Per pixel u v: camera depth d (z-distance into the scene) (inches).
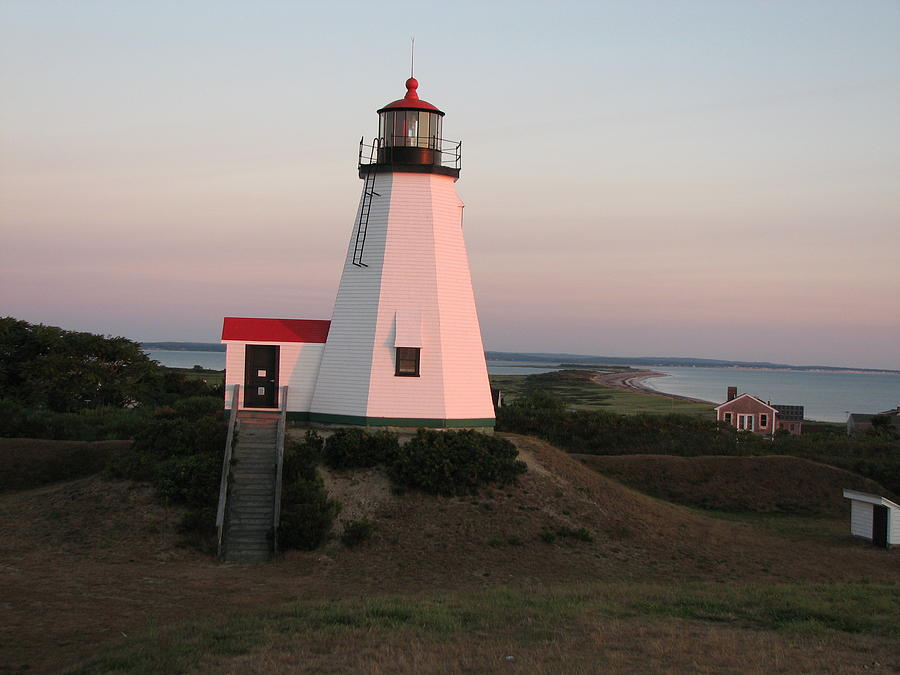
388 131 1429.6
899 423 3590.1
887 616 806.5
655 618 789.9
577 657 645.9
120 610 836.6
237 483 1176.8
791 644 695.7
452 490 1213.7
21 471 1437.0
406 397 1364.4
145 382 2539.4
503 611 802.8
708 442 2023.9
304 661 633.0
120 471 1261.1
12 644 720.3
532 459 1368.1
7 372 2269.9
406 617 781.9
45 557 1039.0
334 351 1407.5
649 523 1268.5
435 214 1412.4
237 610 848.9
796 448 2066.9
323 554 1079.0
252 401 1423.5
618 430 2066.9
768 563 1161.4
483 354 1440.7
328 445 1256.2
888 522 1289.4
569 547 1137.4
